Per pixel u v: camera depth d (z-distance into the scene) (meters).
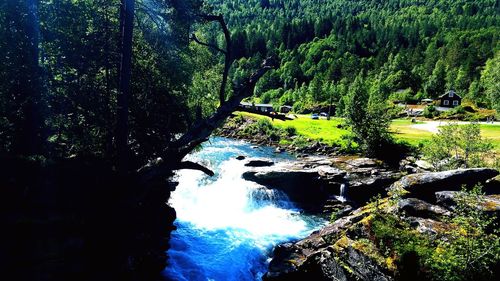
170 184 21.25
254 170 32.56
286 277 15.84
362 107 41.22
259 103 123.62
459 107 86.94
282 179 31.22
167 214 19.38
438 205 15.27
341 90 105.19
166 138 19.25
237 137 63.09
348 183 30.75
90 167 12.02
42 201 10.09
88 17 15.30
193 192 27.92
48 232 9.68
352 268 14.03
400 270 12.41
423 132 55.69
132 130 17.81
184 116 21.08
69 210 10.24
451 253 12.21
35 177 10.61
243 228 22.91
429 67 150.75
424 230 13.84
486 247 12.03
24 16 13.30
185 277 16.08
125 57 11.46
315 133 58.75
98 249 10.50
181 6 13.45
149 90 18.44
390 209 16.17
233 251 19.28
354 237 14.87
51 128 15.36
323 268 15.43
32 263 9.37
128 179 10.80
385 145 39.81
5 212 9.39
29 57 13.56
